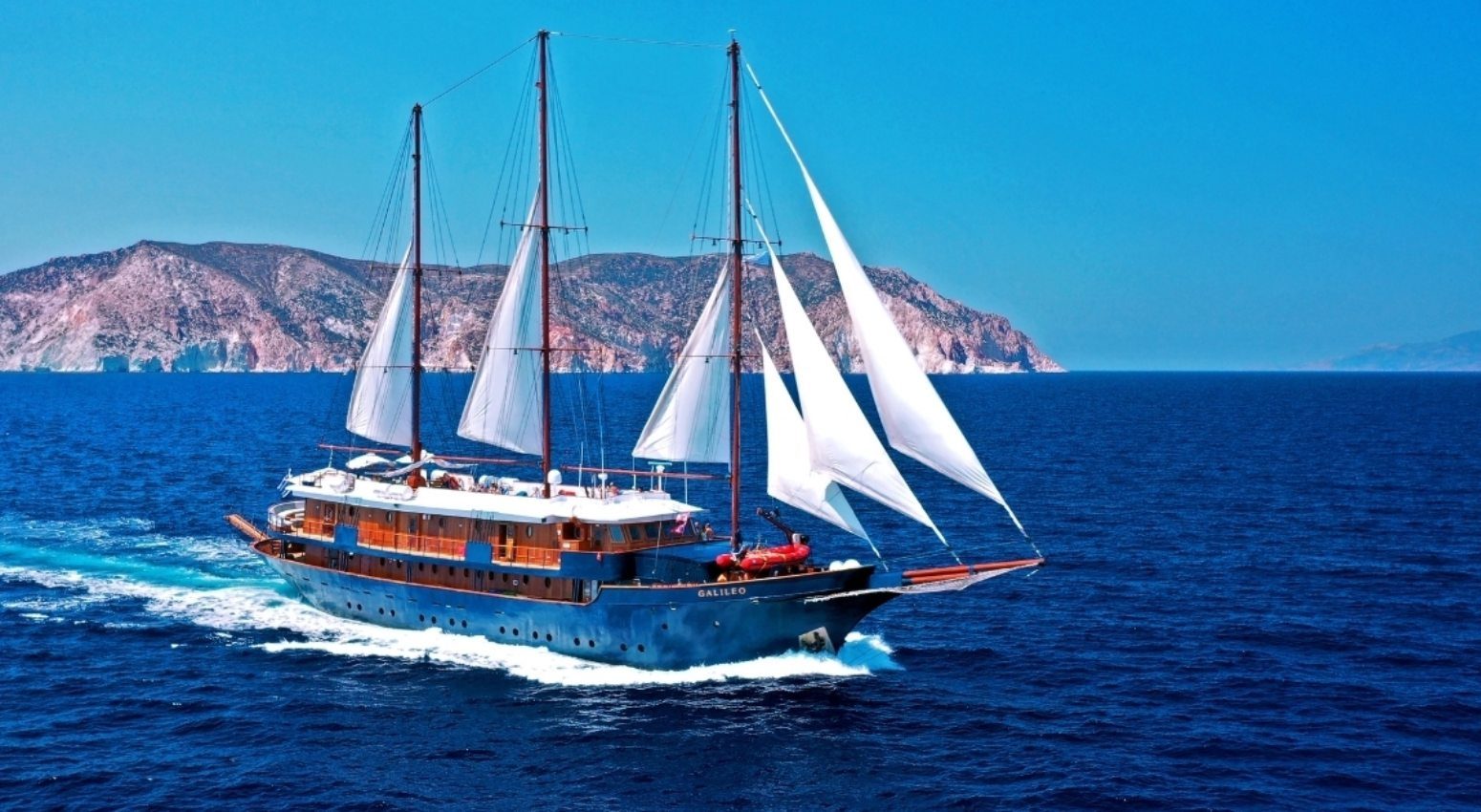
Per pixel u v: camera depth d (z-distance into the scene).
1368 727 33.69
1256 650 41.50
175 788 29.36
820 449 37.03
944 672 39.16
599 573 38.78
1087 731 33.56
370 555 43.84
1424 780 30.05
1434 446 123.25
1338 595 49.78
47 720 34.03
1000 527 67.69
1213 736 33.09
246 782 29.75
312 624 44.25
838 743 32.62
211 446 113.75
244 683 37.47
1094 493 83.25
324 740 32.66
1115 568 55.69
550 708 35.12
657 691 36.66
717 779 30.25
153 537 61.81
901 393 35.06
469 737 33.00
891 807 28.66
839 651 39.91
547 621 39.44
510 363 43.28
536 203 43.03
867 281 35.38
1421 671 38.91
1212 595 49.91
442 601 41.53
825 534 64.50
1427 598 49.16
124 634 42.94
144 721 34.06
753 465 99.88
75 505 72.69
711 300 39.06
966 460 34.66
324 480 46.22
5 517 67.88
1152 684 37.72
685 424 39.41
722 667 38.56
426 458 46.25
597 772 30.61
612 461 98.44
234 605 47.19
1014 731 33.62
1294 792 29.39
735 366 39.56
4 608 46.56
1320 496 81.38
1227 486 87.12
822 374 36.69
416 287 47.16
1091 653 41.19
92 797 28.80
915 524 68.56
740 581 37.19
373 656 40.16
